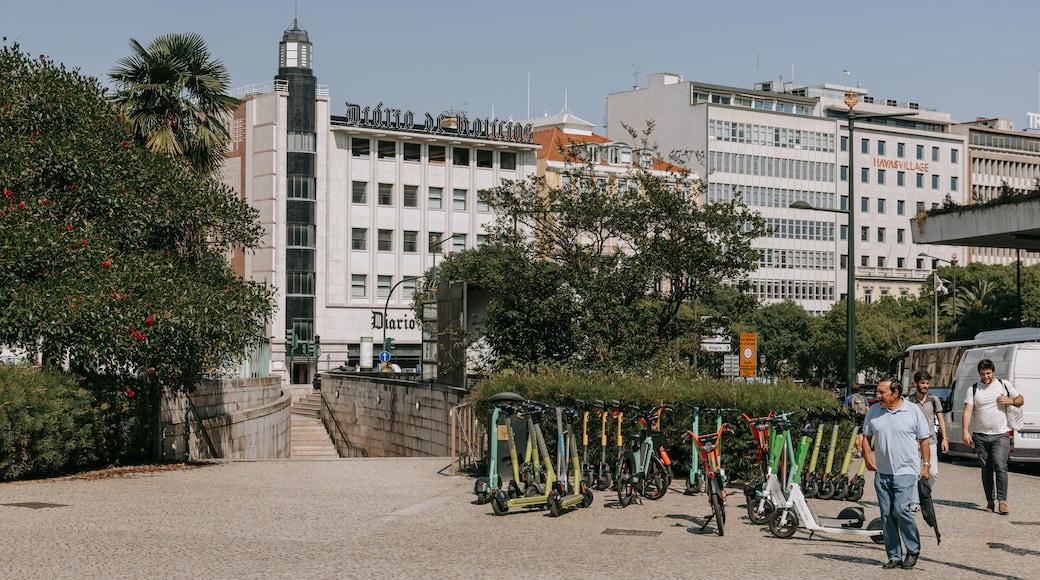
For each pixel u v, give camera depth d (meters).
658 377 22.77
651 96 131.50
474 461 24.86
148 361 24.44
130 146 26.64
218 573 11.78
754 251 27.81
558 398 21.39
